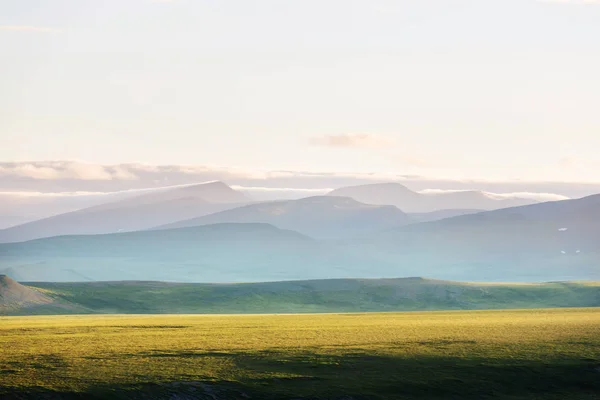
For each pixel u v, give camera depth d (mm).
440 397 137875
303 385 138250
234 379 138750
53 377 134000
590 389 144625
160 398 128375
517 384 145125
